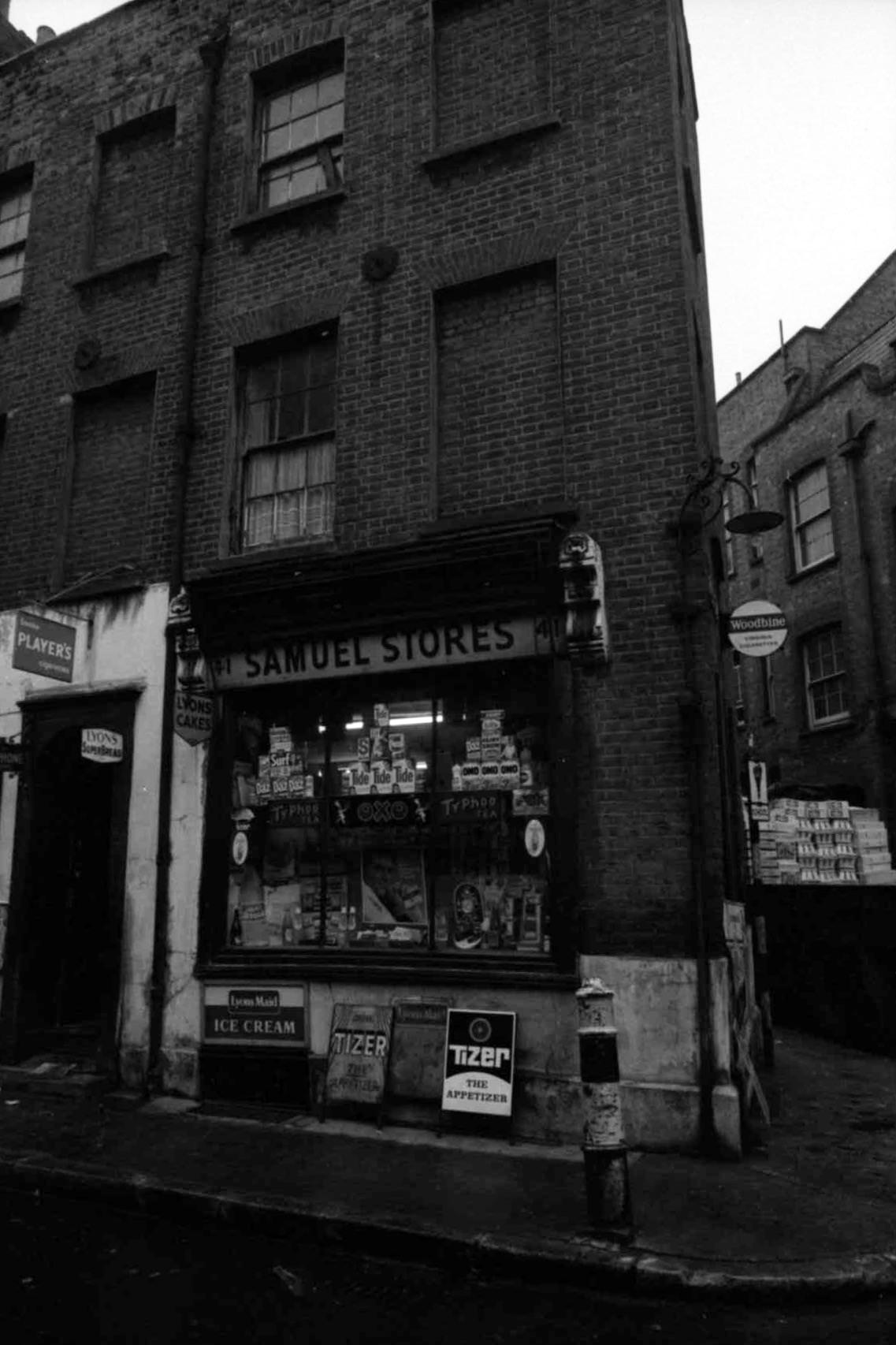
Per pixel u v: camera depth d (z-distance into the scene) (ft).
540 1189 17.16
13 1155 19.39
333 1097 22.25
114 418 32.01
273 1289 13.78
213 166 31.81
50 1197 18.07
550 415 25.17
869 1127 21.88
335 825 25.45
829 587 59.82
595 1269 13.84
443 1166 18.65
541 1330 12.55
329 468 28.12
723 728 26.32
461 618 23.70
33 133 36.27
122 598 29.25
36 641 26.91
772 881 38.04
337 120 30.68
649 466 23.13
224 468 28.94
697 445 22.97
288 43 31.35
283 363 29.66
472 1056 21.22
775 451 66.80
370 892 24.77
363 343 27.66
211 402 29.63
